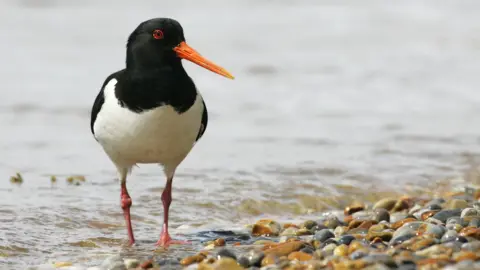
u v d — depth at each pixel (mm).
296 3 36094
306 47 28594
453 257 9164
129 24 31062
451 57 27297
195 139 11039
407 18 33906
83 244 11211
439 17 33969
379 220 11836
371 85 23312
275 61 26172
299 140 17500
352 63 26172
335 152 16500
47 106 20453
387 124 18969
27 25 30266
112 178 14664
